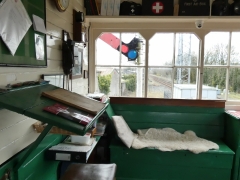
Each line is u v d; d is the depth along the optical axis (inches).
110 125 102.2
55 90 48.7
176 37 112.3
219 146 90.7
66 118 35.9
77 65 87.9
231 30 109.7
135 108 107.0
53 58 65.0
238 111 106.0
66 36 75.4
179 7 101.4
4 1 38.7
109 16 101.8
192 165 87.6
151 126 105.7
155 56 114.2
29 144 50.5
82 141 65.8
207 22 109.2
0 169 38.8
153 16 100.4
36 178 53.2
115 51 116.0
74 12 84.7
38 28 51.6
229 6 102.8
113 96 116.2
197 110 104.5
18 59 43.8
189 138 97.9
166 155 88.1
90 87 117.2
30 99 38.1
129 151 89.1
